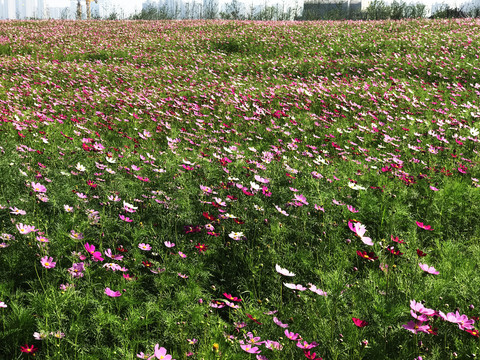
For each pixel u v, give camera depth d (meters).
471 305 2.19
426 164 5.29
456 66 12.16
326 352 2.08
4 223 3.21
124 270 2.60
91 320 2.19
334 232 3.38
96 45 19.12
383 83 11.17
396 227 3.56
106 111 8.98
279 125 7.63
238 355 1.88
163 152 5.85
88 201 3.78
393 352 2.07
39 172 4.38
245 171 4.85
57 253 2.73
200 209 3.86
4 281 2.48
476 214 3.81
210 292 2.74
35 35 22.09
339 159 5.80
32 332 2.10
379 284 2.48
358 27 22.12
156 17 61.94
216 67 14.92
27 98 10.01
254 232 3.42
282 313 2.35
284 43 18.31
